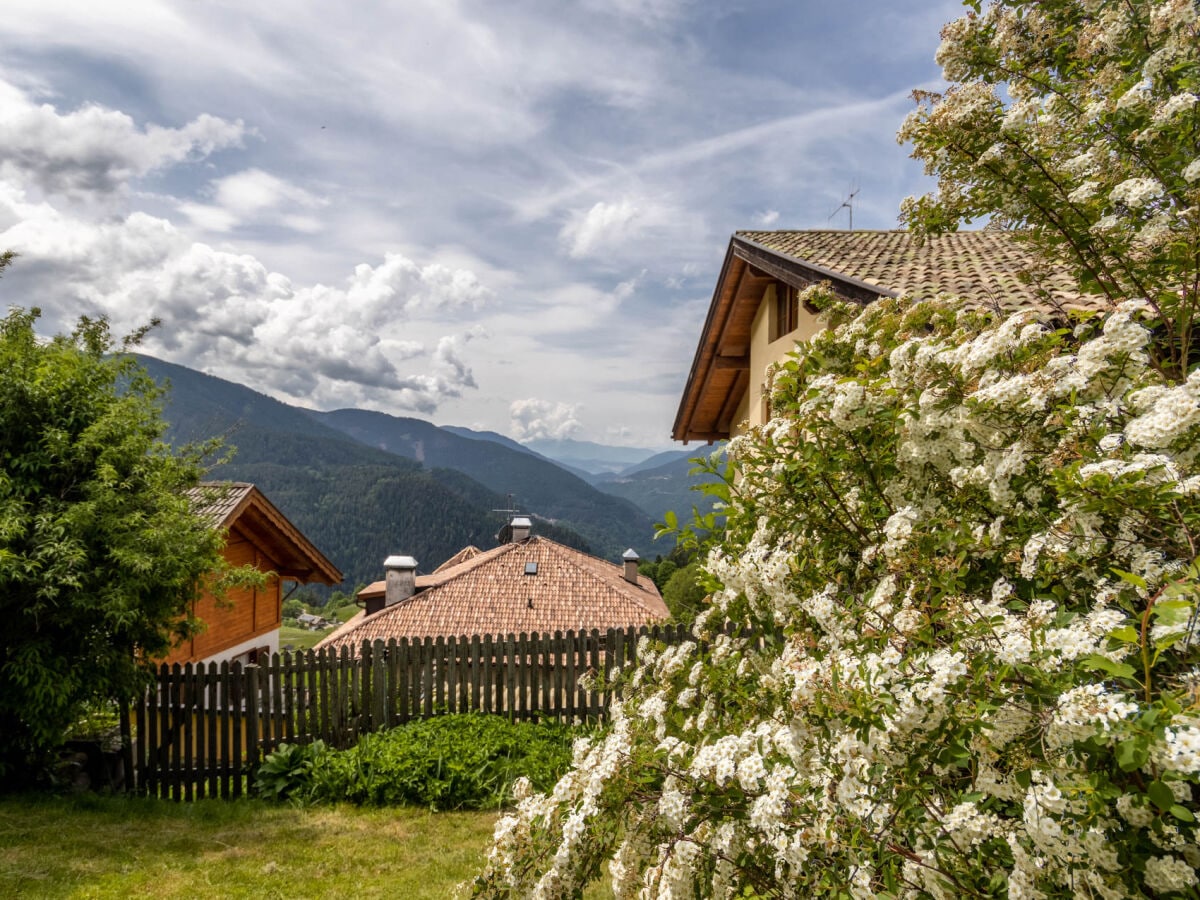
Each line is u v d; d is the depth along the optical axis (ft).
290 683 24.85
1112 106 9.43
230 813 21.04
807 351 11.63
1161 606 4.17
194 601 23.88
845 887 5.36
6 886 15.05
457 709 26.78
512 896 7.49
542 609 52.95
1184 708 4.08
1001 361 7.70
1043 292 11.14
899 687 5.11
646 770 7.59
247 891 15.65
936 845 5.05
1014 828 4.98
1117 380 6.95
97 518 20.08
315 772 22.76
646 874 7.72
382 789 21.84
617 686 22.13
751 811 6.25
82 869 16.17
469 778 21.72
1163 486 5.35
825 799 5.63
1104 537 6.20
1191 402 5.65
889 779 5.21
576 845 7.14
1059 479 5.90
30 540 19.17
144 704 23.48
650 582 86.94
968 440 8.00
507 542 75.87
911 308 11.78
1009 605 6.64
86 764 22.67
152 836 18.66
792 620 8.14
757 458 10.54
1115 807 4.50
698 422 46.37
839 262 23.39
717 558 10.41
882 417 8.60
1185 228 8.38
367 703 26.09
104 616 20.25
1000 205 10.01
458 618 51.24
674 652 12.76
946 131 9.78
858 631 6.97
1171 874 4.14
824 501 9.39
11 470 19.98
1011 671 4.84
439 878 16.44
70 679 19.57
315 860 17.47
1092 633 5.02
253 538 43.91
